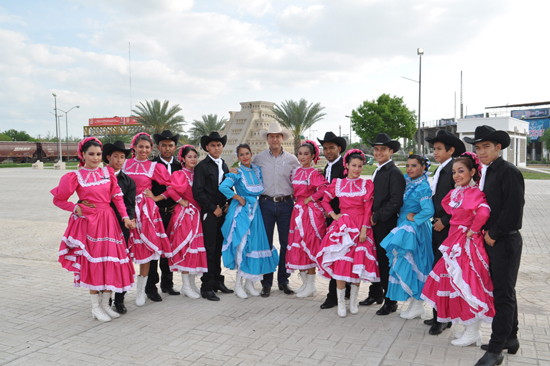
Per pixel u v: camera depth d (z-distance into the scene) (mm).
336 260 4738
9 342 4070
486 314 3740
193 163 5551
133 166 5344
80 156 4711
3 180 27484
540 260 7203
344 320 4648
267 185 5699
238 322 4582
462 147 4457
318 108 41250
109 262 4543
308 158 5508
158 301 5375
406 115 49125
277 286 6195
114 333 4285
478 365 3473
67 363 3617
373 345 3951
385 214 4648
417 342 4031
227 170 5852
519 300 5203
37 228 10586
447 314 4047
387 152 4844
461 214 3844
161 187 5512
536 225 10648
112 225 4629
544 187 21328
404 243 4449
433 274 4133
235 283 5746
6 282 6141
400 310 5066
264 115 55344
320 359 3656
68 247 4566
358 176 5012
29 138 101812
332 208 5465
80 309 5031
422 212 4461
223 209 5672
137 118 46062
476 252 3738
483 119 37531
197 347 3924
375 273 4746
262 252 5520
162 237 5293
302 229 5355
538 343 3949
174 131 46250
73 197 17062
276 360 3641
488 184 3688
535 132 58938
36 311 4957
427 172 4809
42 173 36469
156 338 4145
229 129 56875
